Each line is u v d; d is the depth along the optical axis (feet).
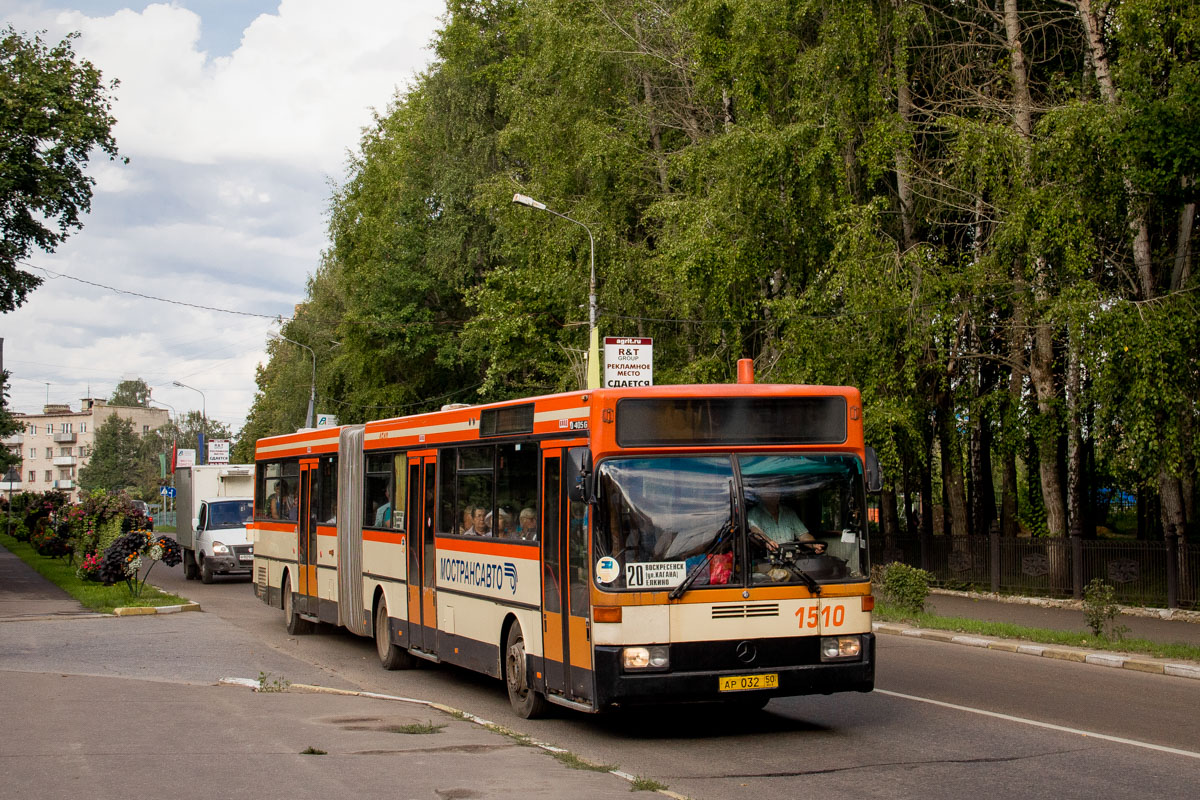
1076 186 64.34
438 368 160.76
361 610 52.34
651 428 31.27
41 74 98.43
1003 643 53.52
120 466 450.30
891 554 88.28
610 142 98.32
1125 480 71.72
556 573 33.42
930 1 82.38
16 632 62.34
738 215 78.74
